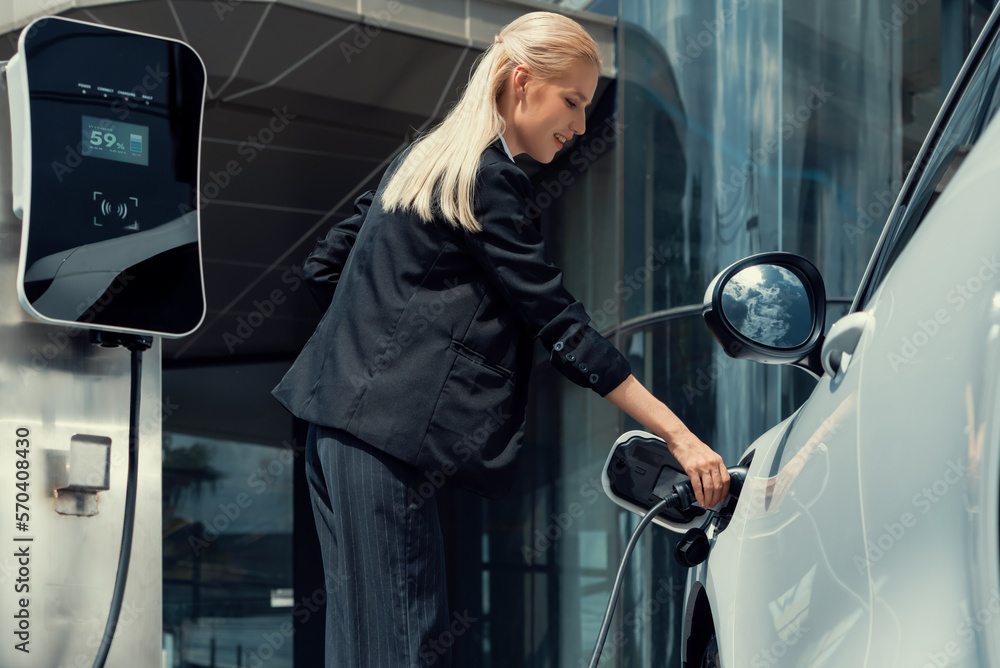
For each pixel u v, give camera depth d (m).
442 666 1.18
